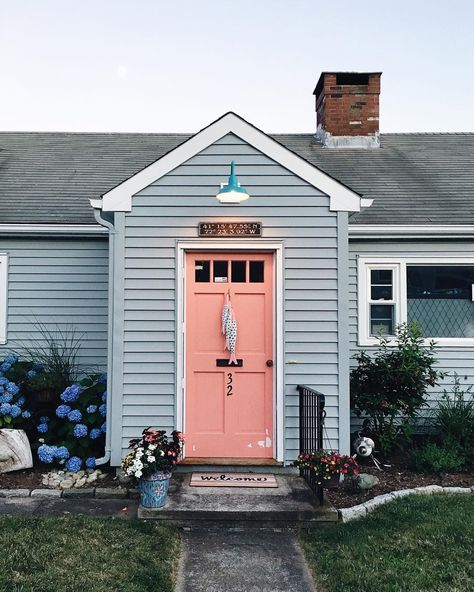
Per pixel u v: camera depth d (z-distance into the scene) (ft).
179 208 19.44
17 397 22.15
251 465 18.85
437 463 19.51
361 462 20.99
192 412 19.43
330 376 19.19
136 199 19.40
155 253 19.33
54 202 26.45
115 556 12.78
